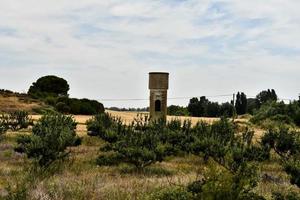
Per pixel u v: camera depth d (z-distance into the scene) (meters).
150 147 26.83
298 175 16.88
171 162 28.61
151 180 18.23
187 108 92.38
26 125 39.84
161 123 35.50
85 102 70.00
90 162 25.95
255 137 39.88
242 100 96.44
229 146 26.11
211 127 33.75
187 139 31.61
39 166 21.78
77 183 15.88
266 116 56.59
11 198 11.66
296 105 58.56
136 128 34.38
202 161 28.97
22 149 26.19
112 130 32.28
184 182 17.19
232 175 8.51
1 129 33.75
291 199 12.02
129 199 13.14
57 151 23.69
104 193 14.26
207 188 8.29
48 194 13.00
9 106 63.53
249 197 8.62
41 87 85.62
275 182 19.31
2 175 19.12
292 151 28.41
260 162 26.42
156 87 44.12
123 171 23.45
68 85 88.50
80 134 37.75
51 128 27.73
